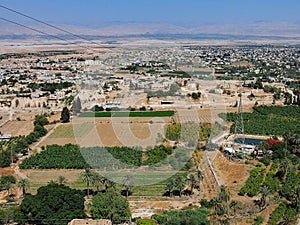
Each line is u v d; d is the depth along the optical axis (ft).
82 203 441.27
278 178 581.12
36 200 428.97
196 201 506.07
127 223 430.20
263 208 480.23
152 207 487.61
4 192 553.23
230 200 502.38
